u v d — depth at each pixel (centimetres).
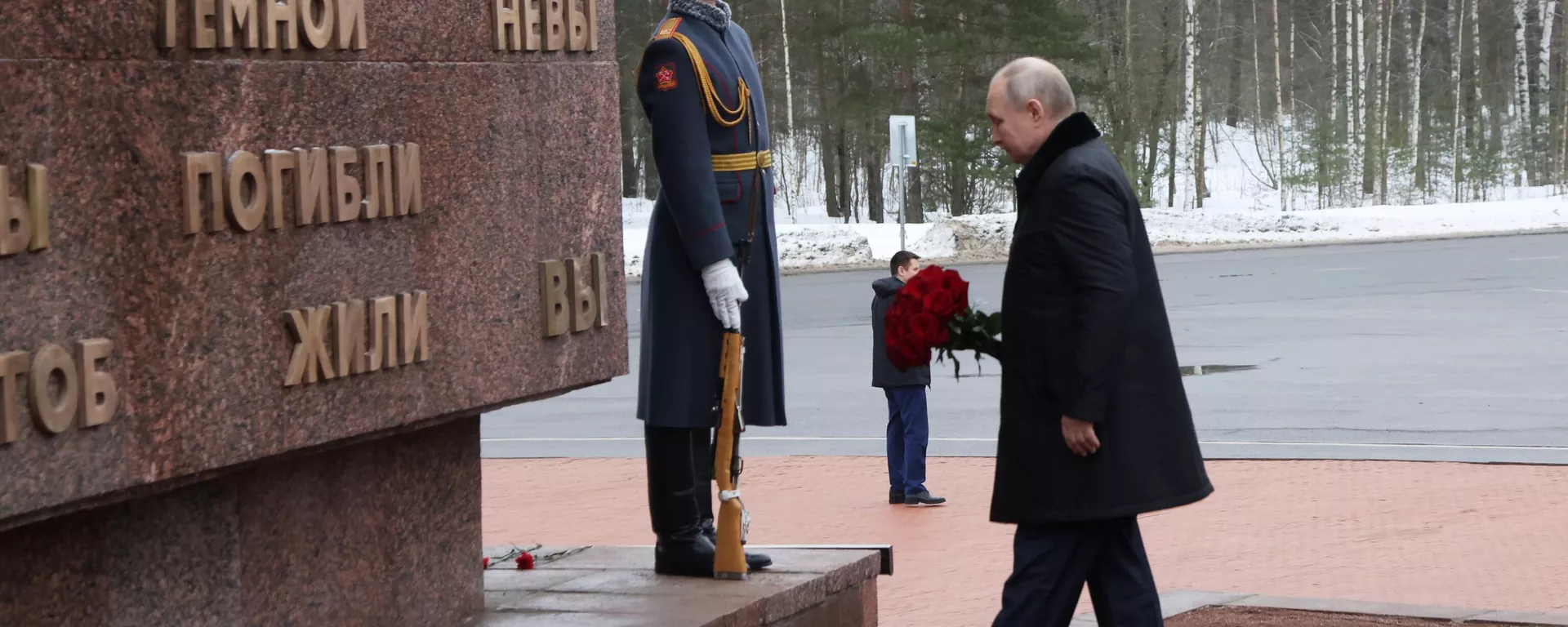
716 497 994
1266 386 1459
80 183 312
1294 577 751
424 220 407
